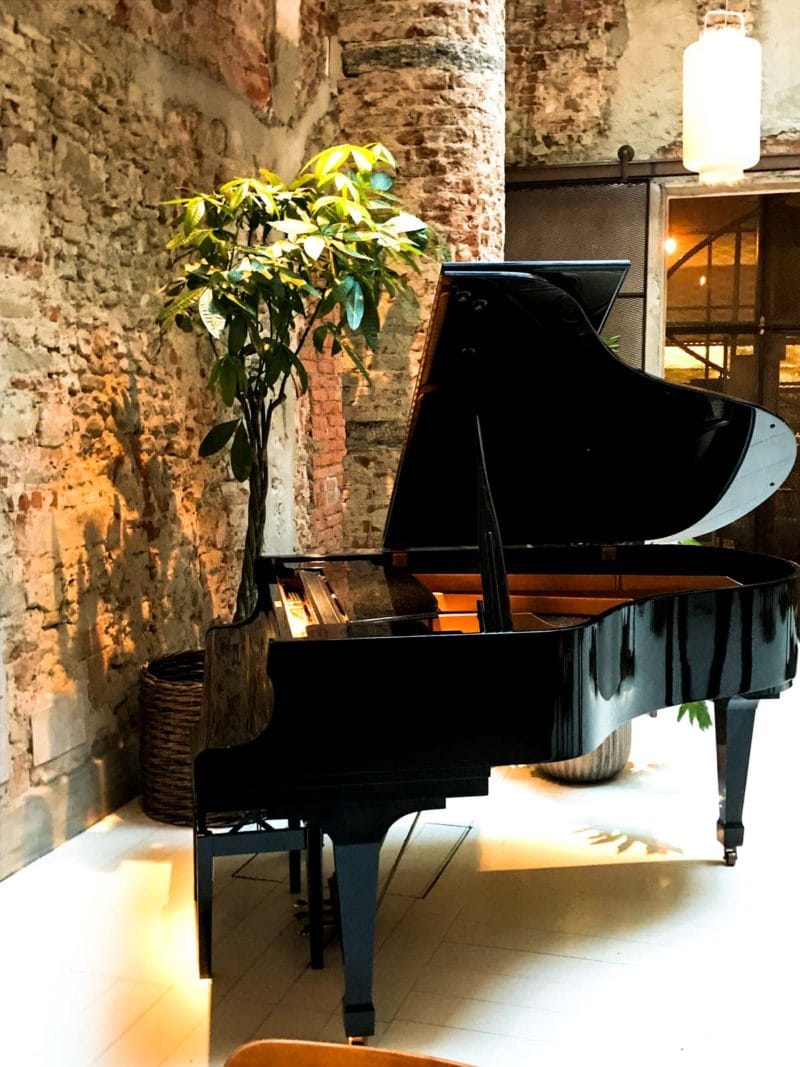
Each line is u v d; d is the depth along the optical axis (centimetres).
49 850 372
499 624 276
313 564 396
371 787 254
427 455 336
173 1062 251
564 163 710
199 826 282
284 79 528
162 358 438
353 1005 254
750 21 668
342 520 624
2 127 336
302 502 579
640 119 693
